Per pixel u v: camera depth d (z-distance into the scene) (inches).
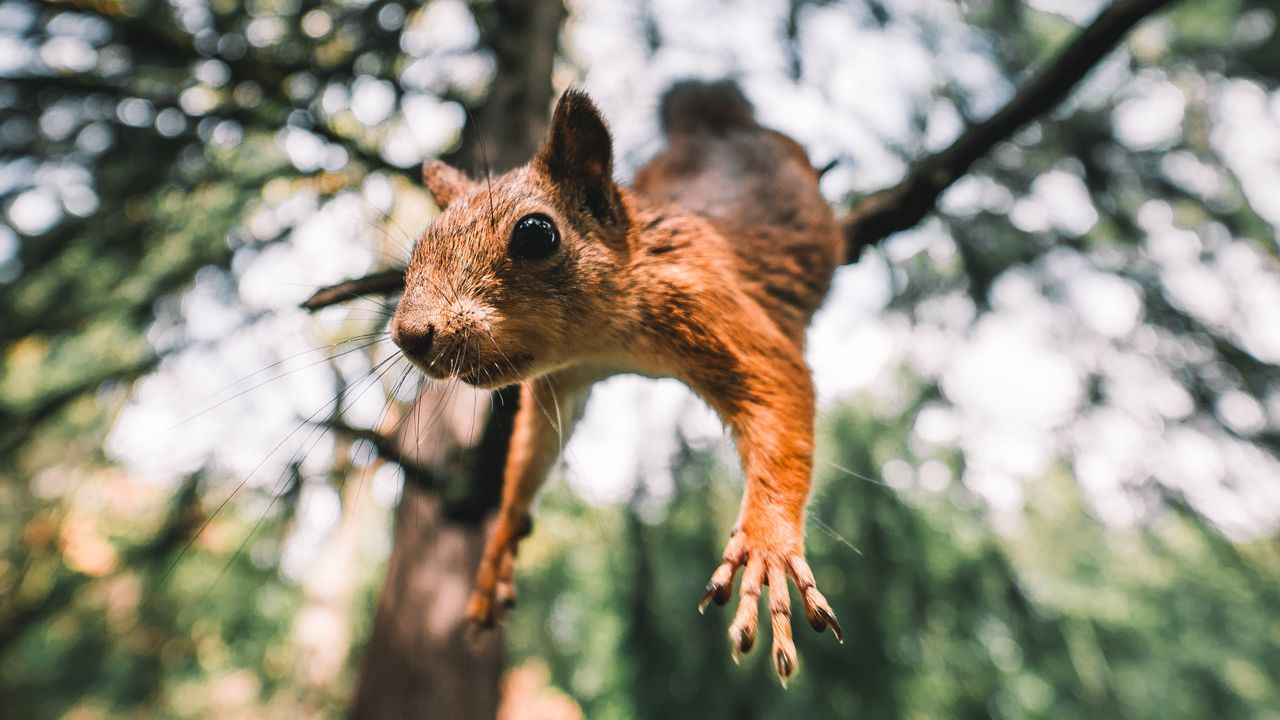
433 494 11.2
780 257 8.0
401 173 12.4
